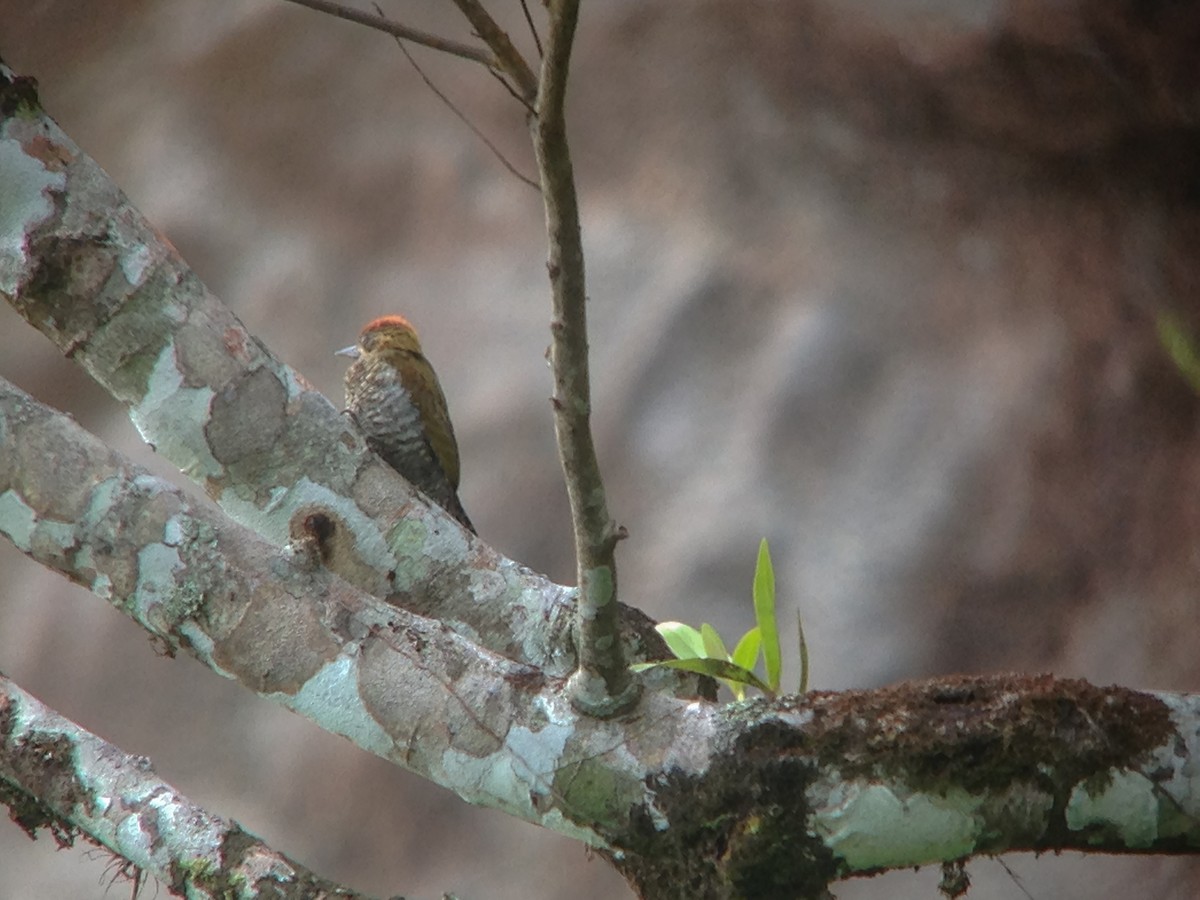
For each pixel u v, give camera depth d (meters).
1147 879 12.38
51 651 14.07
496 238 15.12
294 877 3.59
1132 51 14.12
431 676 3.29
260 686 3.31
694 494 14.09
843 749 3.23
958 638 13.60
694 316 14.72
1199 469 13.70
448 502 7.64
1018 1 14.38
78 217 3.97
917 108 15.00
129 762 3.86
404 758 3.29
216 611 3.30
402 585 4.35
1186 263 14.54
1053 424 14.20
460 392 14.52
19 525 3.34
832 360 14.50
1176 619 13.35
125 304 4.04
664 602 13.68
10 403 3.38
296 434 4.26
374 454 4.39
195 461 4.20
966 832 3.22
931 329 14.65
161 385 4.11
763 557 4.01
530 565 13.80
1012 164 14.94
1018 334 14.52
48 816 3.92
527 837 13.22
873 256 14.85
